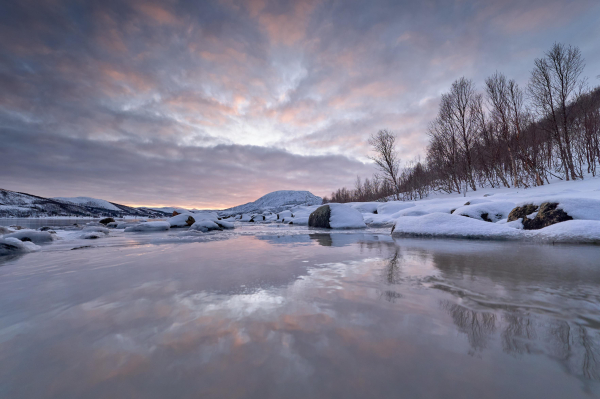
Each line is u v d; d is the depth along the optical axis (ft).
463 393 2.76
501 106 66.23
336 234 27.61
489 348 3.64
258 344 3.78
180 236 27.58
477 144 74.54
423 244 16.48
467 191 73.61
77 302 5.75
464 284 7.08
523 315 4.82
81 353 3.58
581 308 5.17
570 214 17.53
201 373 3.12
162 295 6.23
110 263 11.02
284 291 6.49
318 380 2.98
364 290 6.56
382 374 3.07
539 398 2.70
